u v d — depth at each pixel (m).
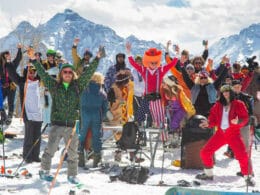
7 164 10.56
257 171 11.02
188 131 10.76
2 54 15.45
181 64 13.44
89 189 8.26
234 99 9.66
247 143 10.45
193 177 9.98
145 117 10.95
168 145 11.99
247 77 15.09
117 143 11.08
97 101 10.63
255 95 15.55
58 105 8.51
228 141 9.66
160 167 10.95
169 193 6.91
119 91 12.35
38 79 11.23
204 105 11.62
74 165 8.61
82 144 10.66
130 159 11.12
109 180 9.21
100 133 10.72
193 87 11.70
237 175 10.35
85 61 12.41
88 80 8.59
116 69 13.70
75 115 8.56
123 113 12.36
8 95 15.79
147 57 10.95
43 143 13.62
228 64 14.66
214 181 9.75
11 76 11.56
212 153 9.80
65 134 8.55
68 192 7.95
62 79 8.52
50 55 13.79
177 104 11.24
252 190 8.77
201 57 13.07
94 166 10.70
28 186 8.23
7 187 8.12
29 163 10.84
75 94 8.50
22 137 14.33
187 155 10.78
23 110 11.05
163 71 10.99
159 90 11.02
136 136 10.58
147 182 9.26
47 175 8.77
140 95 12.25
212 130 10.77
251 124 9.88
